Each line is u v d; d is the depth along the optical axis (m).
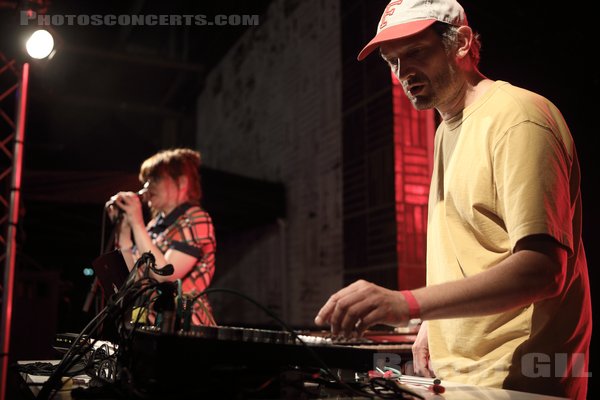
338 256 4.33
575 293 1.00
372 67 3.95
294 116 5.21
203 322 1.97
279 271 5.39
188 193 2.19
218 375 0.72
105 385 0.83
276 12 5.68
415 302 0.81
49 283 3.40
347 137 4.27
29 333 3.30
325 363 0.80
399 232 3.52
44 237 5.86
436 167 1.22
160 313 0.84
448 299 0.81
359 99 4.11
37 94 6.56
